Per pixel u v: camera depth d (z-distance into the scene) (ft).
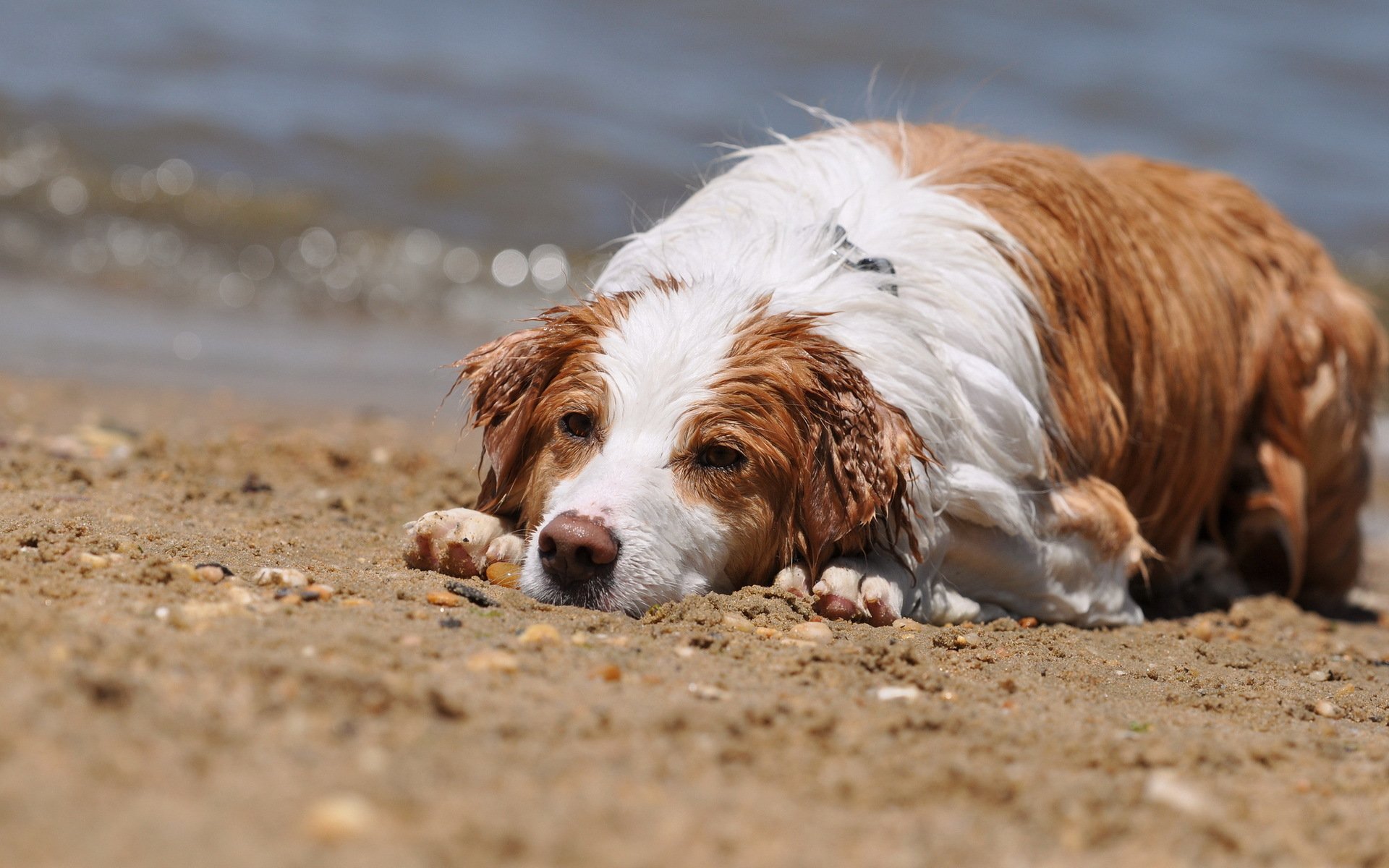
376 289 66.80
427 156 78.95
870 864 12.56
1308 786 16.37
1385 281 75.36
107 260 64.59
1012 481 24.41
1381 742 19.31
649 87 95.09
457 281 68.33
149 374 48.73
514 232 72.59
